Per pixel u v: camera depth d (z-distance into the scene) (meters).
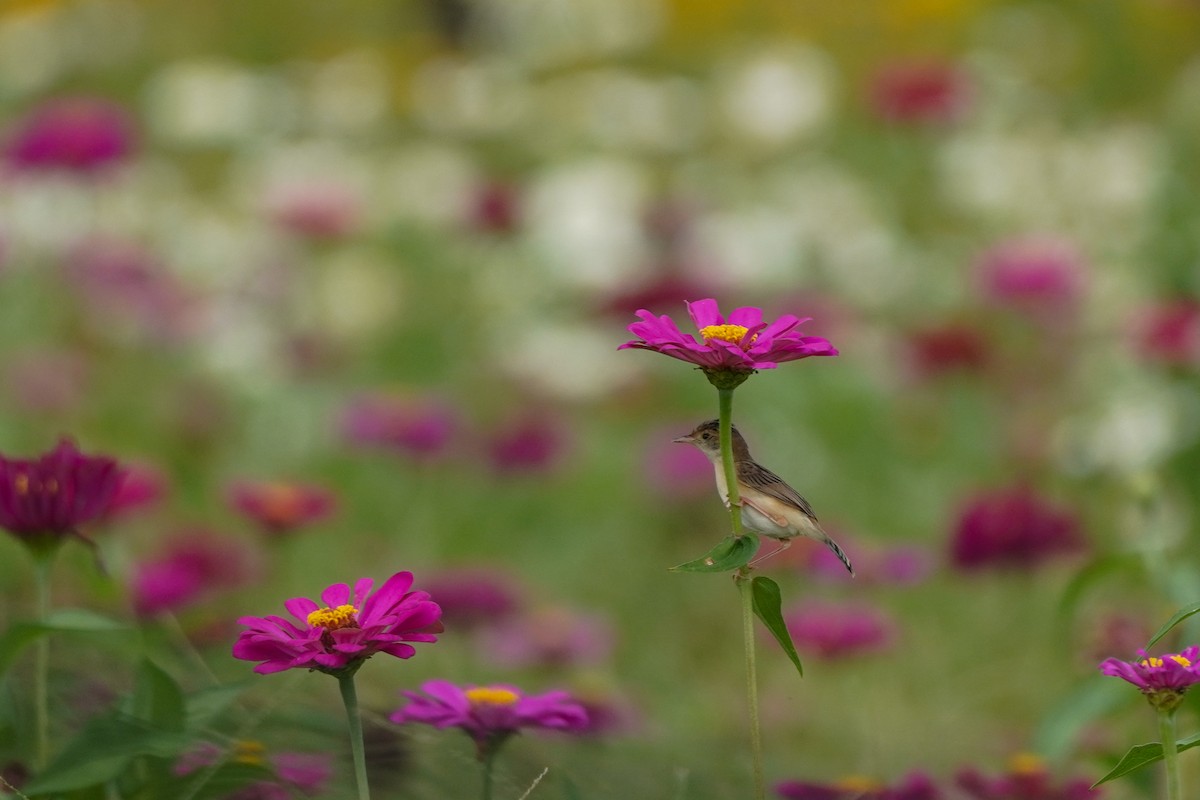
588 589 10.16
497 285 14.35
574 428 12.20
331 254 14.33
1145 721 6.09
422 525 10.36
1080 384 11.57
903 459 11.73
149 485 6.27
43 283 12.59
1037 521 7.93
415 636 3.15
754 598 3.48
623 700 6.41
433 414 10.12
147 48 19.92
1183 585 5.39
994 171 14.16
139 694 3.73
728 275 13.54
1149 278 11.96
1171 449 9.91
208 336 12.57
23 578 6.93
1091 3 17.66
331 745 4.36
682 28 20.09
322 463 11.52
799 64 17.31
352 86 17.91
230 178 16.39
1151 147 13.63
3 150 11.91
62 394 10.99
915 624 9.01
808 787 4.64
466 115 17.89
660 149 17.09
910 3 18.92
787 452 11.76
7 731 4.16
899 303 13.85
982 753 6.83
